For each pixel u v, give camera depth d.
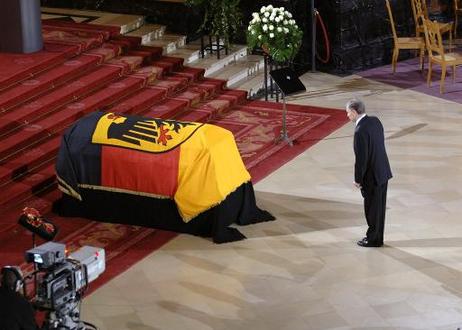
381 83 49.94
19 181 36.75
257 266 31.89
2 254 32.69
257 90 48.19
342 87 49.38
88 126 35.19
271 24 42.94
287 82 41.25
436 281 30.69
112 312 29.30
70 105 42.09
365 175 32.06
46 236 25.72
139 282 30.98
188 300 29.95
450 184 37.75
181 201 33.75
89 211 35.34
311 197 36.84
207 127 34.41
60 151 35.22
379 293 30.09
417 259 32.06
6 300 22.41
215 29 48.28
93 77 44.22
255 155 40.75
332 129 43.56
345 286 30.55
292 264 31.97
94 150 34.69
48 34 47.53
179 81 46.16
